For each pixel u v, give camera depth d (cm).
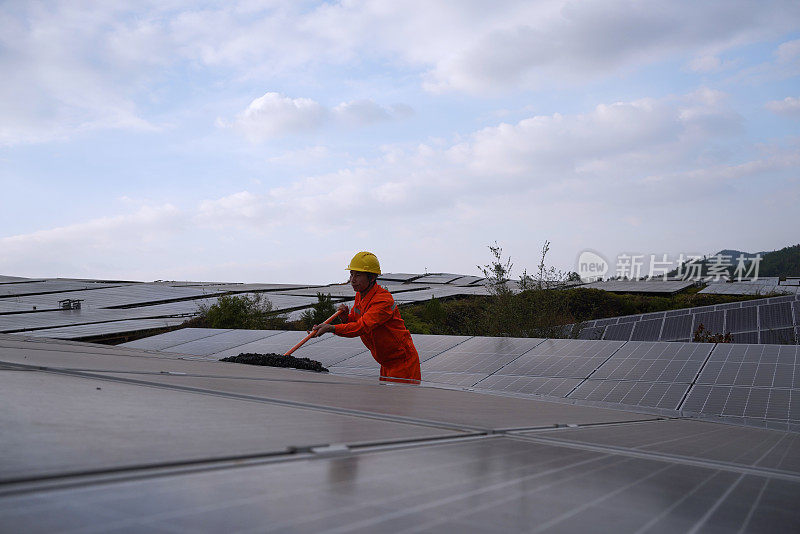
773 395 437
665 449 192
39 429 116
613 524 89
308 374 467
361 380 451
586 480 121
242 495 84
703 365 534
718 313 1766
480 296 2442
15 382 192
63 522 66
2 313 2638
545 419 254
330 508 82
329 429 152
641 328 1811
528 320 1352
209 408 172
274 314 2733
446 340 789
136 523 68
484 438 172
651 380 508
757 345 580
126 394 188
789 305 1656
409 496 93
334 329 574
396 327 596
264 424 150
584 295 3022
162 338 955
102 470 89
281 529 71
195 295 3653
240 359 559
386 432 159
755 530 94
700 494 118
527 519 87
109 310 3003
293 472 101
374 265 602
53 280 4794
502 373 582
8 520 65
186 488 85
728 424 381
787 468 175
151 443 111
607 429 246
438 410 244
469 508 90
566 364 594
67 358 357
